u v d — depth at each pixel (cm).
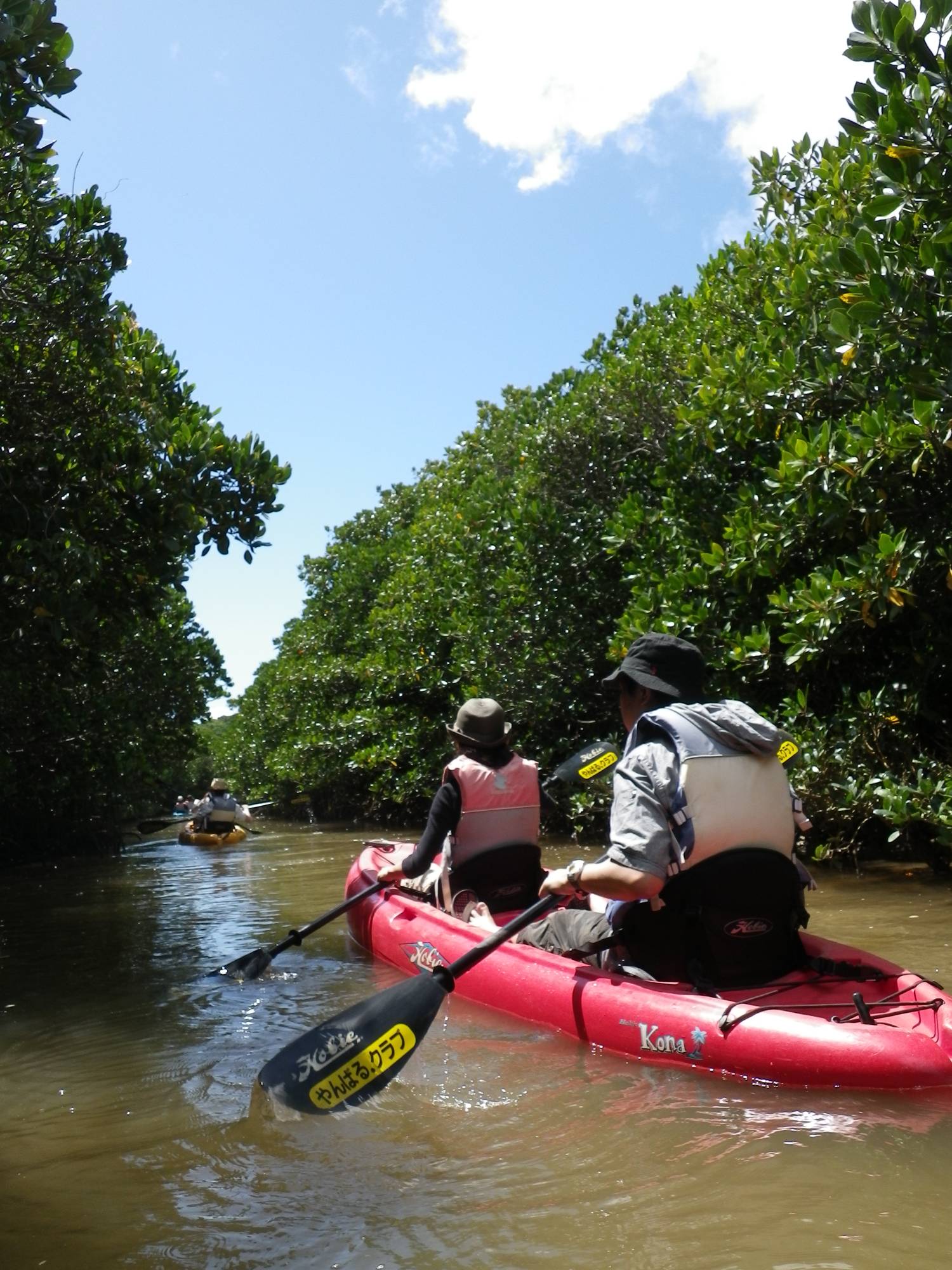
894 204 595
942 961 471
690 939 359
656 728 358
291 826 1955
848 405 821
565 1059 360
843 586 724
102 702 1400
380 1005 342
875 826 839
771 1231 223
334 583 2441
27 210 695
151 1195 262
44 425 725
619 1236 224
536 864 518
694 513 958
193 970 553
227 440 803
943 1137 270
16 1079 368
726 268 1120
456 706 1476
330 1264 219
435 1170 268
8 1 539
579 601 1198
